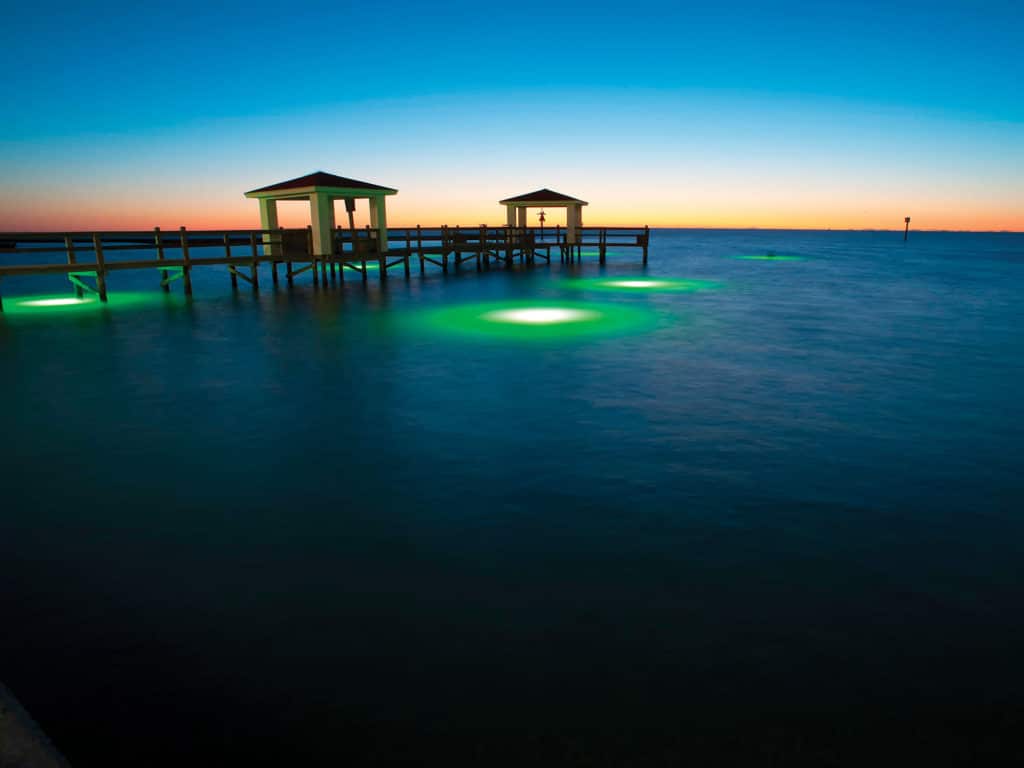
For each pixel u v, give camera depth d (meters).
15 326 11.96
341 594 3.04
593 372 7.89
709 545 3.49
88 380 7.62
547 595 3.01
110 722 2.24
